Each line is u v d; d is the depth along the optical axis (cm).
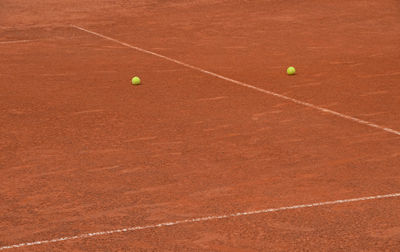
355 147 1766
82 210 1342
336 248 1149
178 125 2039
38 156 1725
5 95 2555
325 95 2466
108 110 2264
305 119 2094
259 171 1574
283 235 1204
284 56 3453
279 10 5244
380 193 1409
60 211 1339
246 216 1296
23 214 1327
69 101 2427
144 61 3356
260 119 2102
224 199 1391
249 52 3612
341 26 4538
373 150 1733
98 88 2673
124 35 4347
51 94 2564
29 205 1375
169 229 1239
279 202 1366
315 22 4709
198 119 2114
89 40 4147
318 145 1792
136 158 1695
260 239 1190
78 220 1290
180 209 1339
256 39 4091
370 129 1956
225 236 1205
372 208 1324
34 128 2028
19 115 2211
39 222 1284
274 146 1788
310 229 1229
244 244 1171
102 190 1458
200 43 3969
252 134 1919
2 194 1443
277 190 1439
